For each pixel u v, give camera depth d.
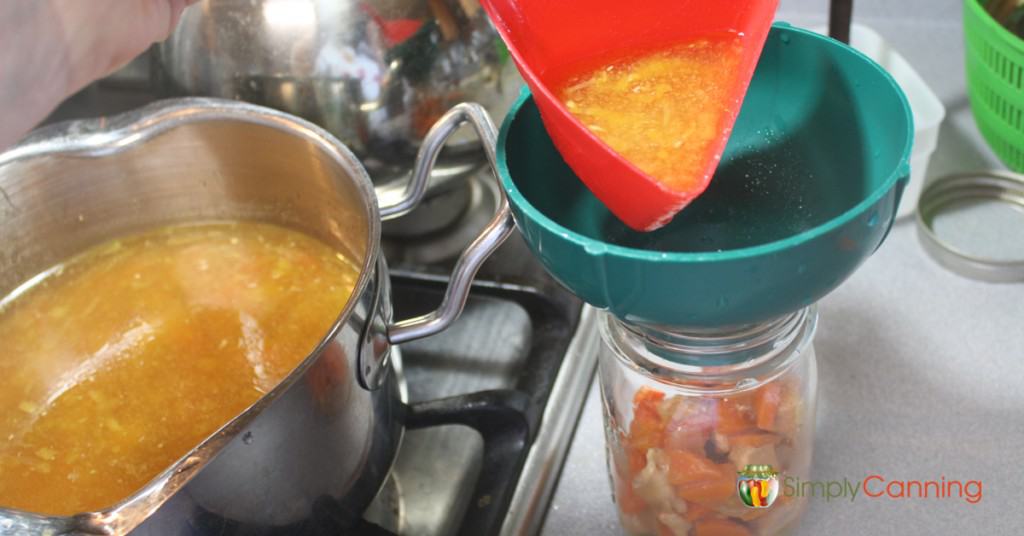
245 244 0.73
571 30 0.49
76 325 0.68
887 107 0.46
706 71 0.49
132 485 0.56
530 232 0.44
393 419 0.58
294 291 0.69
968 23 0.80
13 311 0.69
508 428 0.61
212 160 0.69
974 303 0.71
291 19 0.62
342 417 0.50
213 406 0.61
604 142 0.42
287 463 0.48
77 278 0.71
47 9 0.47
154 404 0.61
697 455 0.54
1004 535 0.57
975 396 0.65
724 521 0.56
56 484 0.57
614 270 0.41
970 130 0.87
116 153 0.66
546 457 0.62
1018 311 0.70
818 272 0.41
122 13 0.52
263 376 0.63
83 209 0.70
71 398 0.63
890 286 0.74
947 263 0.74
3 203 0.66
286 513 0.50
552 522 0.61
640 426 0.54
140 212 0.72
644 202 0.43
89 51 0.51
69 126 0.65
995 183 0.80
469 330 0.71
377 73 0.63
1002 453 0.61
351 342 0.49
